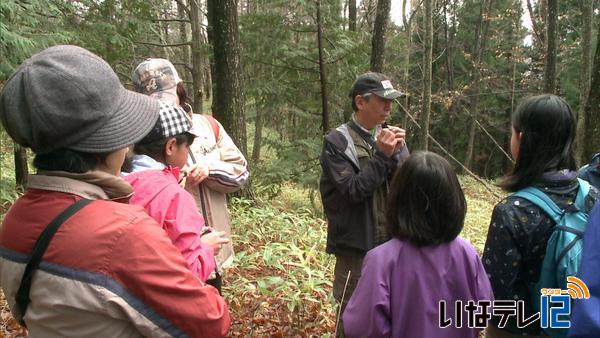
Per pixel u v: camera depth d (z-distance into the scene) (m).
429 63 9.04
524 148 1.94
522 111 1.96
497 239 1.90
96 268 1.11
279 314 3.61
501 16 22.09
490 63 24.39
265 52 8.30
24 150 8.04
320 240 5.02
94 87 1.15
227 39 6.49
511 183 1.99
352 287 2.76
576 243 1.76
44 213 1.16
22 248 1.16
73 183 1.18
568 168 1.94
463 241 1.83
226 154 2.69
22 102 1.12
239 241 5.06
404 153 2.63
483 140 25.72
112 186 1.23
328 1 8.18
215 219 2.56
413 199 1.76
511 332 2.04
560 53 19.62
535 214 1.85
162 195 1.68
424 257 1.77
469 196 13.02
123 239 1.13
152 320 1.15
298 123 9.16
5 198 6.37
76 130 1.14
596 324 1.32
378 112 2.67
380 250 1.83
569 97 19.47
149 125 1.28
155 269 1.14
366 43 8.62
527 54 22.61
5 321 3.55
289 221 5.80
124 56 7.93
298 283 3.82
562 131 1.88
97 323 1.13
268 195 8.39
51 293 1.12
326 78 8.59
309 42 8.55
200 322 1.22
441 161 1.78
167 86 2.36
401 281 1.77
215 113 6.73
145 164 1.82
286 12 8.18
